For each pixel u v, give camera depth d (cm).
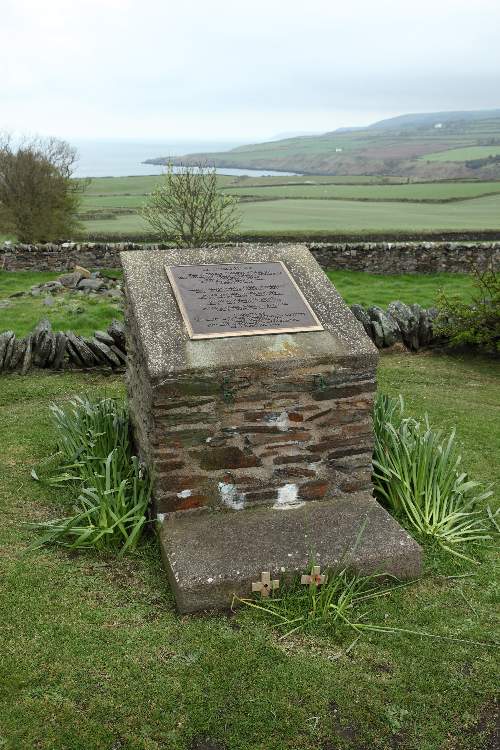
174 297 463
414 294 1375
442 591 402
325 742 296
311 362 430
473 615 380
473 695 323
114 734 296
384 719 308
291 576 390
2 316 1090
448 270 1622
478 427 675
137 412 505
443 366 902
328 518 440
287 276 497
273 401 432
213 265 498
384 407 556
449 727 306
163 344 422
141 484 457
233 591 381
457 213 3412
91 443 515
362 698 319
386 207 3900
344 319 466
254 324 447
